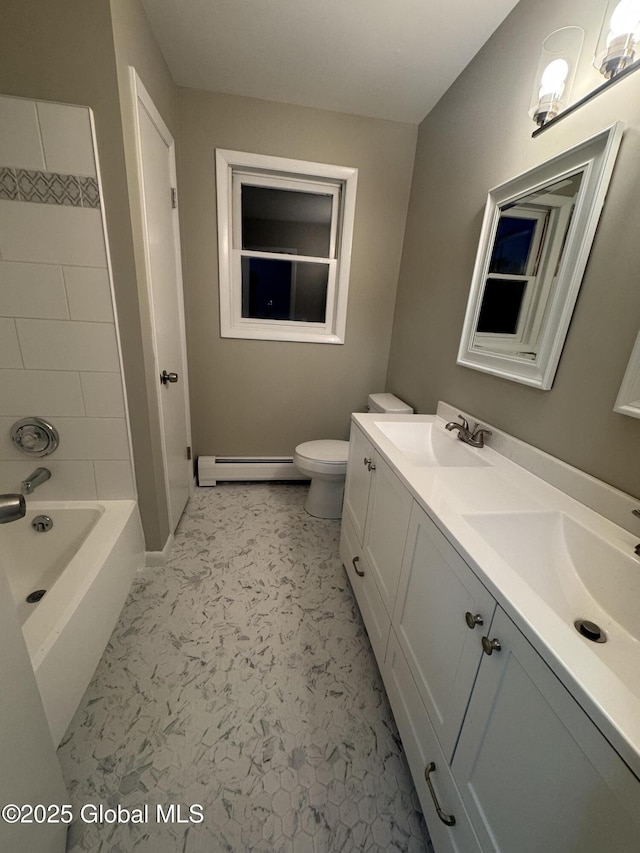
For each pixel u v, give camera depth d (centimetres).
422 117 201
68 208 120
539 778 52
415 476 104
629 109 85
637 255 84
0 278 124
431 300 190
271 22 141
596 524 87
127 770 98
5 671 61
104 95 111
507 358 127
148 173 142
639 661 67
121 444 150
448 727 77
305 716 114
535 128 117
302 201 221
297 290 237
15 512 66
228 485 258
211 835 87
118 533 139
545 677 51
